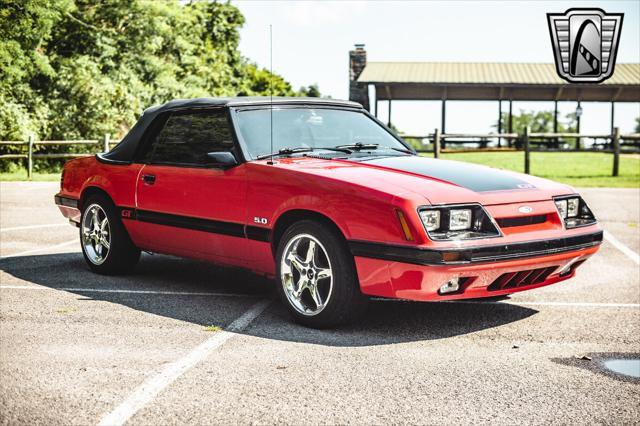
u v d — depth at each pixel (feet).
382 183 14.61
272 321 15.93
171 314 16.49
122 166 20.12
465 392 11.49
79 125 84.43
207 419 10.32
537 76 118.83
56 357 13.19
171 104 19.58
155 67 95.04
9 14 75.97
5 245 27.04
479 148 114.93
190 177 17.88
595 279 21.18
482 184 15.23
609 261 24.27
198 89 107.55
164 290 19.11
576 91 120.47
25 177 66.80
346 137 18.28
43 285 19.70
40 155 69.10
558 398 11.25
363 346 14.05
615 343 14.38
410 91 123.95
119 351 13.57
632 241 28.58
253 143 17.08
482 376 12.28
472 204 14.39
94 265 21.33
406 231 13.84
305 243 15.61
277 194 15.72
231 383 11.83
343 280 14.79
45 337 14.51
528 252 14.62
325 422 10.23
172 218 18.40
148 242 19.70
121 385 11.70
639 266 23.34
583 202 16.55
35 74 81.51
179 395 11.27
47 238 28.91
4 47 74.54
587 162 85.35
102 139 83.05
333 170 15.47
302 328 15.37
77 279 20.54
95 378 12.04
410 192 14.19
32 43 79.56
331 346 14.03
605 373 12.48
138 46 92.99
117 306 17.22
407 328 15.47
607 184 55.42
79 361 12.94
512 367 12.78
